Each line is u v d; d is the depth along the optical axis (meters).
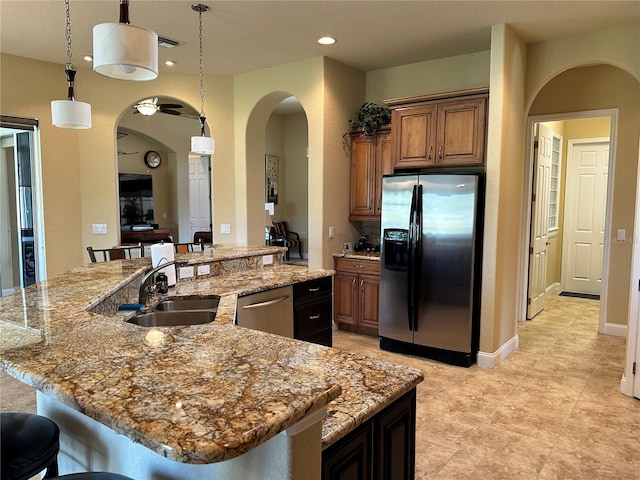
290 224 8.98
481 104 3.86
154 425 0.88
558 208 6.70
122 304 2.46
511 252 4.12
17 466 1.30
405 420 1.51
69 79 2.70
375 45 4.22
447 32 3.86
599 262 6.62
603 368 3.86
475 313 3.92
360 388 1.37
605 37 3.73
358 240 5.28
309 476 1.00
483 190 3.85
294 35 3.93
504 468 2.44
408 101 4.24
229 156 5.34
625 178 4.61
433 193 3.91
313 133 4.69
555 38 3.95
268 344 1.57
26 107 4.51
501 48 3.65
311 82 4.65
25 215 4.78
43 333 1.55
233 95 5.29
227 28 3.76
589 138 6.43
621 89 4.56
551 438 2.73
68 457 1.64
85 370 1.19
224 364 1.24
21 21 3.56
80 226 4.95
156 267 2.81
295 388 1.05
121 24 1.83
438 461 2.50
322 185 4.67
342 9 3.37
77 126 2.78
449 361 3.97
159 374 1.16
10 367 1.24
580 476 2.37
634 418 2.97
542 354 4.21
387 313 4.29
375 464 1.36
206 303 2.72
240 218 5.36
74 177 4.88
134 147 9.37
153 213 9.76
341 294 4.90
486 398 3.28
